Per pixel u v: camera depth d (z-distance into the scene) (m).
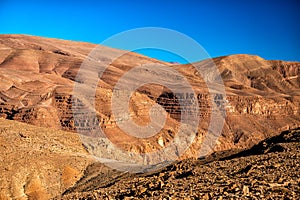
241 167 20.73
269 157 22.61
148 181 20.78
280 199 13.38
